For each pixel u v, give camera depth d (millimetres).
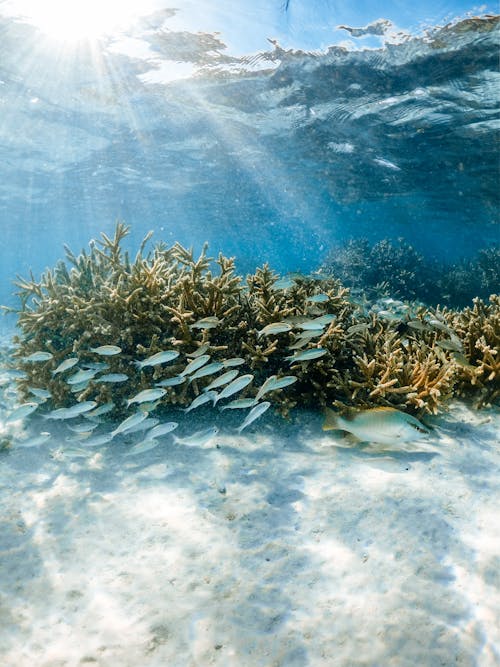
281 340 1831
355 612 938
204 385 1757
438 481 1297
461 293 5430
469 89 4258
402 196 8484
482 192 7438
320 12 3383
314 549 1095
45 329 1969
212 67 4242
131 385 1775
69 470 1465
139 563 1073
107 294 1858
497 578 989
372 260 5699
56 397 1822
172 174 7770
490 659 849
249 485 1341
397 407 1633
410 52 3779
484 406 1741
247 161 7012
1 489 1368
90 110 5211
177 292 1896
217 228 14977
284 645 885
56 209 10969
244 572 1042
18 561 1087
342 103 4832
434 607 938
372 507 1208
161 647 886
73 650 883
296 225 14094
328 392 1783
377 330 2191
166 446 1570
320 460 1446
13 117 5434
